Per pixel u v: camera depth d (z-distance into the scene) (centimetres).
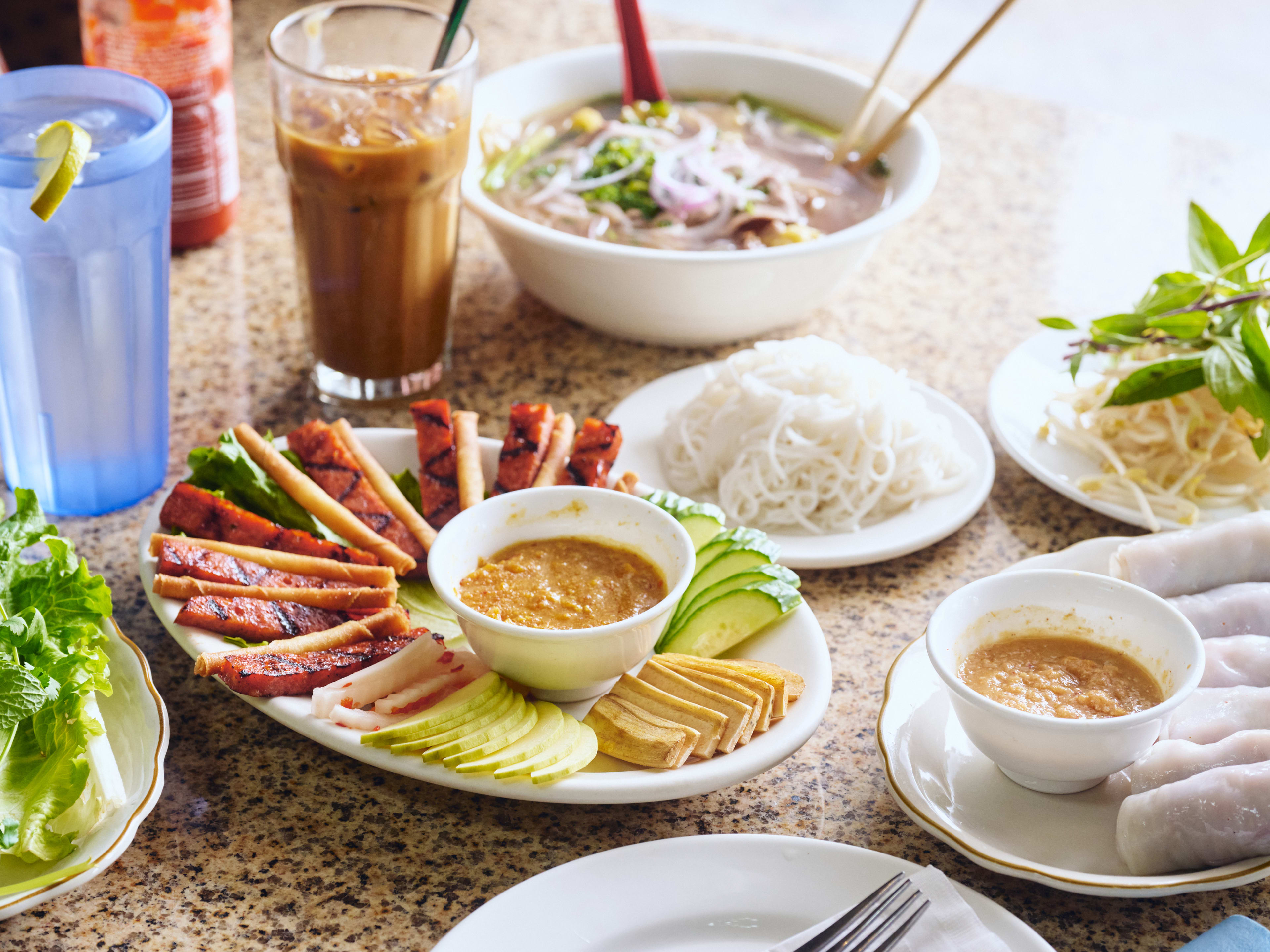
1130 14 265
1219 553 89
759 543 88
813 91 116
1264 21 263
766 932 77
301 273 100
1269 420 92
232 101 111
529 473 92
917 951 75
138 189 89
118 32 104
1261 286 96
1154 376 95
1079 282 114
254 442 92
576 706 85
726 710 81
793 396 96
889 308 112
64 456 93
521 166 112
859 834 82
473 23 139
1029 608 83
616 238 105
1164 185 124
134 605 91
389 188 96
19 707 78
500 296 112
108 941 78
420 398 103
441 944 76
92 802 78
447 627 89
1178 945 78
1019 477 100
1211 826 77
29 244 88
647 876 78
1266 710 82
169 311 98
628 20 114
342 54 102
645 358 107
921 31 254
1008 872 78
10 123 90
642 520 86
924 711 84
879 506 96
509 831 82
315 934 78
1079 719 80
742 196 107
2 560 83
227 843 81
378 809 82
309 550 89
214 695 87
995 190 124
